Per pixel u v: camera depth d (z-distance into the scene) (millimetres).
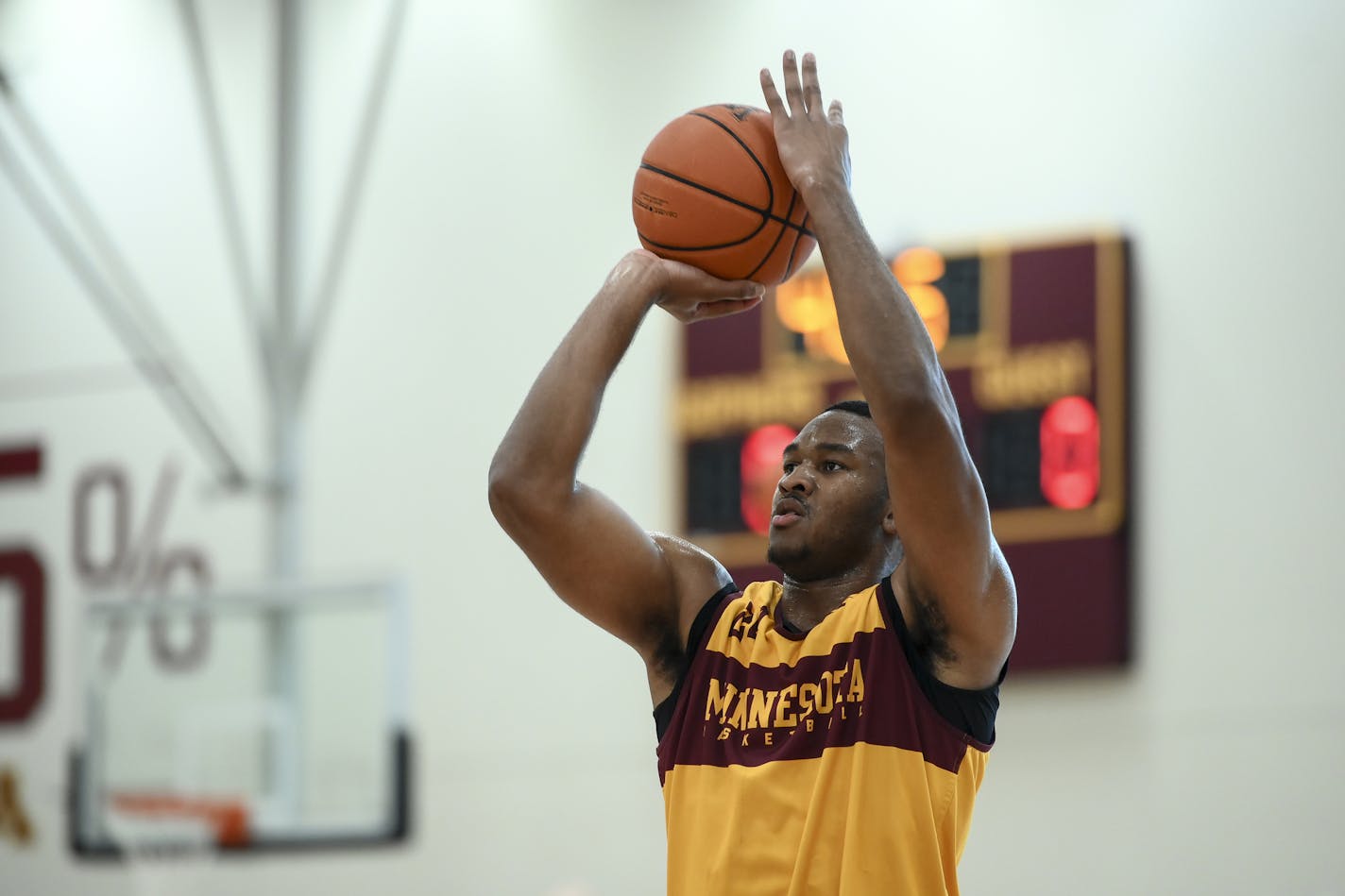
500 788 20078
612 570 6270
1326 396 17500
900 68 19781
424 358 21516
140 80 23438
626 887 19328
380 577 21109
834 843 5680
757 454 19219
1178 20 18672
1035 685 18047
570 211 21156
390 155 22156
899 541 6414
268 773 20812
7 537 22969
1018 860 17750
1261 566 17484
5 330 23516
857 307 5754
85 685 21703
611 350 6293
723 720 6039
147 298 22859
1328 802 16828
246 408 22125
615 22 21391
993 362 18500
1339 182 17750
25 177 23719
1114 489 17891
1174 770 17391
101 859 20969
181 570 22000
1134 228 18453
